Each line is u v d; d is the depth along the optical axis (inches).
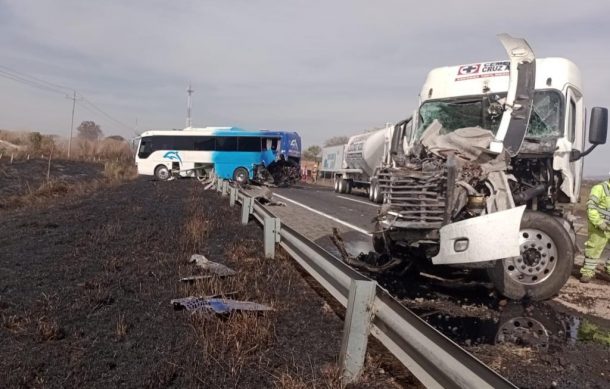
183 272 258.2
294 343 174.9
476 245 222.4
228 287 231.6
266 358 160.2
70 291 218.4
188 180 1290.6
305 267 244.5
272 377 146.9
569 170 295.1
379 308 147.2
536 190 281.9
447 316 230.1
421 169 262.1
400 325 132.3
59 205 585.6
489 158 264.4
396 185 261.0
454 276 299.7
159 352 158.9
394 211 259.9
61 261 275.0
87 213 484.1
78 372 142.6
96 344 163.2
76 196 727.7
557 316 235.8
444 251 233.9
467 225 225.9
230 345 165.3
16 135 2164.1
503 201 249.0
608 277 335.0
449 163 246.1
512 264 253.1
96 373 142.4
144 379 140.1
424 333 122.1
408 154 308.0
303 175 2346.2
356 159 1113.4
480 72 323.6
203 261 277.0
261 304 207.3
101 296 209.5
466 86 325.1
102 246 319.0
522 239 252.8
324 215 624.1
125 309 198.5
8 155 1614.2
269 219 308.8
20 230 378.0
